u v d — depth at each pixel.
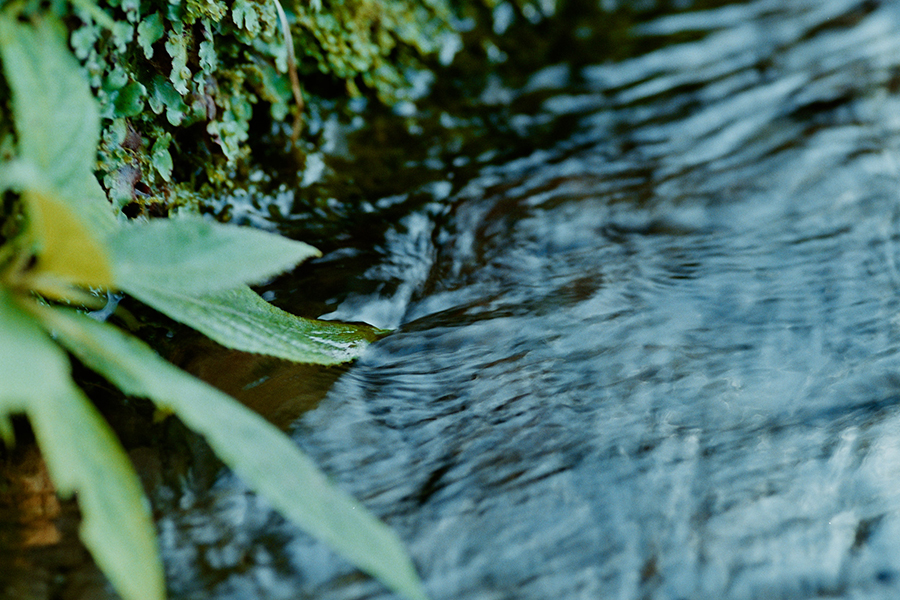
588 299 0.76
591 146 0.99
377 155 0.92
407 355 0.73
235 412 0.61
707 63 1.18
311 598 0.63
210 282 0.63
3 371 0.57
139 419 0.69
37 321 0.60
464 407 0.70
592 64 1.18
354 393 0.71
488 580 0.63
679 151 0.97
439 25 1.10
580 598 0.63
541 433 0.69
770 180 0.89
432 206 0.86
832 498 0.66
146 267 0.62
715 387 0.71
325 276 0.78
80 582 0.63
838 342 0.73
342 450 0.68
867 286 0.76
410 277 0.79
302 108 0.88
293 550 0.64
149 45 0.72
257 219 0.81
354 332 0.74
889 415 0.69
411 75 1.03
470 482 0.67
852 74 1.11
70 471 0.58
